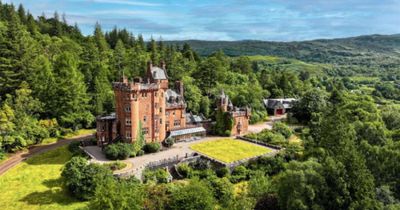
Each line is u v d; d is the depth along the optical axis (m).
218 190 53.91
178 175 63.06
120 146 67.00
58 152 72.88
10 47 85.88
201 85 122.31
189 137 85.06
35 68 90.38
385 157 51.72
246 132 95.50
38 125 79.38
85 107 95.12
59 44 134.00
